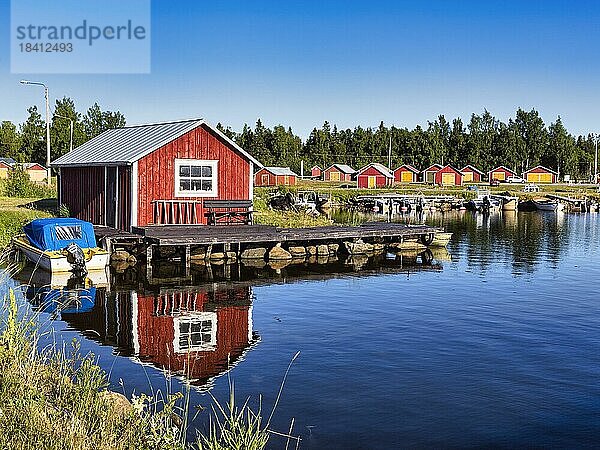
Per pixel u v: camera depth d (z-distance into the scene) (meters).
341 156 119.94
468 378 11.48
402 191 79.00
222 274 21.98
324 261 25.67
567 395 10.70
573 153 116.31
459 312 16.70
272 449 8.61
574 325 15.45
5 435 7.07
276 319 15.68
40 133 98.56
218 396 10.43
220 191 26.70
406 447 8.75
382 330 14.73
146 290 18.92
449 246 32.62
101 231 24.97
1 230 25.97
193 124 25.83
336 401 10.30
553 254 29.56
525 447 8.82
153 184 25.34
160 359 12.27
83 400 8.30
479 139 119.69
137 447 7.54
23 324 11.44
